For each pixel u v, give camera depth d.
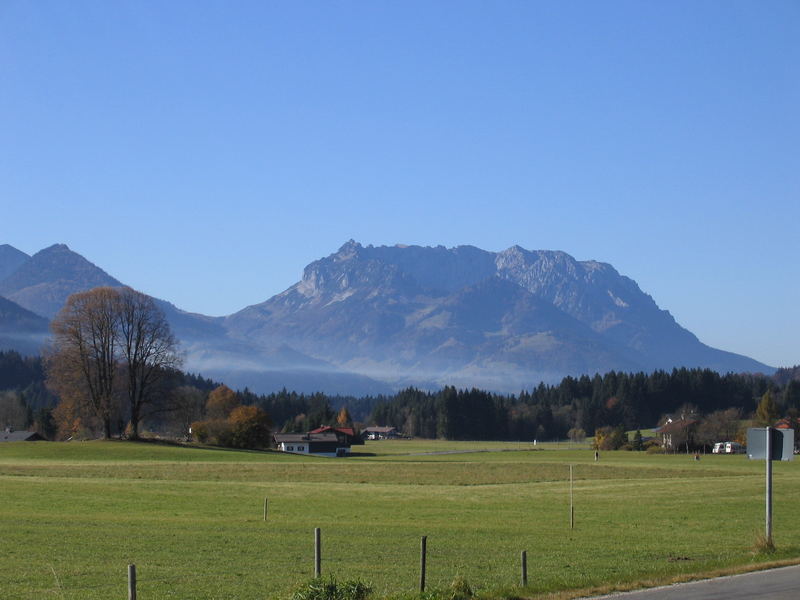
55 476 75.94
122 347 112.06
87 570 30.42
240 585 27.50
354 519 48.38
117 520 45.69
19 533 39.75
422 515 50.75
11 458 100.62
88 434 131.38
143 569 30.67
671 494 64.69
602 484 74.62
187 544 37.03
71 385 109.56
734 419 176.75
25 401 198.50
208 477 77.81
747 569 26.88
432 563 32.22
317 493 63.97
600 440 184.38
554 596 22.64
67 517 46.75
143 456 104.12
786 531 42.81
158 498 58.28
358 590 22.16
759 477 83.50
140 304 113.19
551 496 63.31
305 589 22.16
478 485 73.88
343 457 147.75
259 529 42.62
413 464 107.06
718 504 57.50
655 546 37.41
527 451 180.88
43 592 26.31
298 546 36.81
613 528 44.88
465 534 41.69
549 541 39.28
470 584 26.58
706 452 166.12
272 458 114.25
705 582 24.72
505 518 49.59
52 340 110.94
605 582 25.09
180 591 26.44
